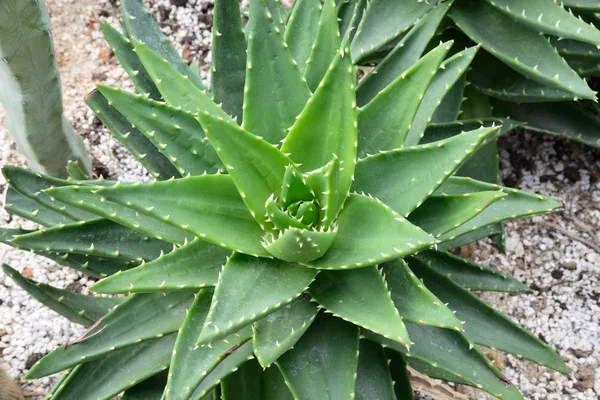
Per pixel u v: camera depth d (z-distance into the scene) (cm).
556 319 112
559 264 114
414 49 95
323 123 83
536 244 116
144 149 92
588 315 112
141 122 85
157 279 81
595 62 107
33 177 91
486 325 92
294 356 84
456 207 83
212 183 82
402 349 87
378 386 88
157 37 97
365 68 121
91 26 129
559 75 97
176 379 80
